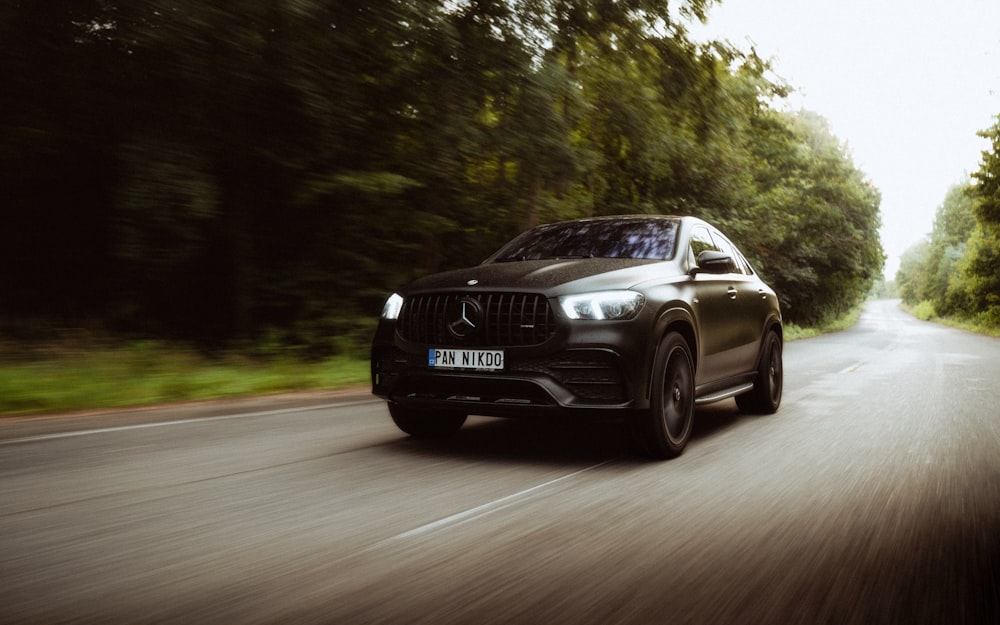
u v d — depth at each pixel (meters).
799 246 38.38
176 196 9.16
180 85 9.09
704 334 5.40
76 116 9.55
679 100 16.66
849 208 41.16
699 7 15.05
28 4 8.59
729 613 2.36
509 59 11.45
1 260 11.17
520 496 3.83
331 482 4.10
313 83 9.60
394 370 4.90
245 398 8.23
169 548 2.92
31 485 3.97
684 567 2.78
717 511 3.58
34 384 7.43
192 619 2.25
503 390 4.47
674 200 22.69
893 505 3.74
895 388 9.66
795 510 3.62
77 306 11.45
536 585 2.58
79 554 2.84
